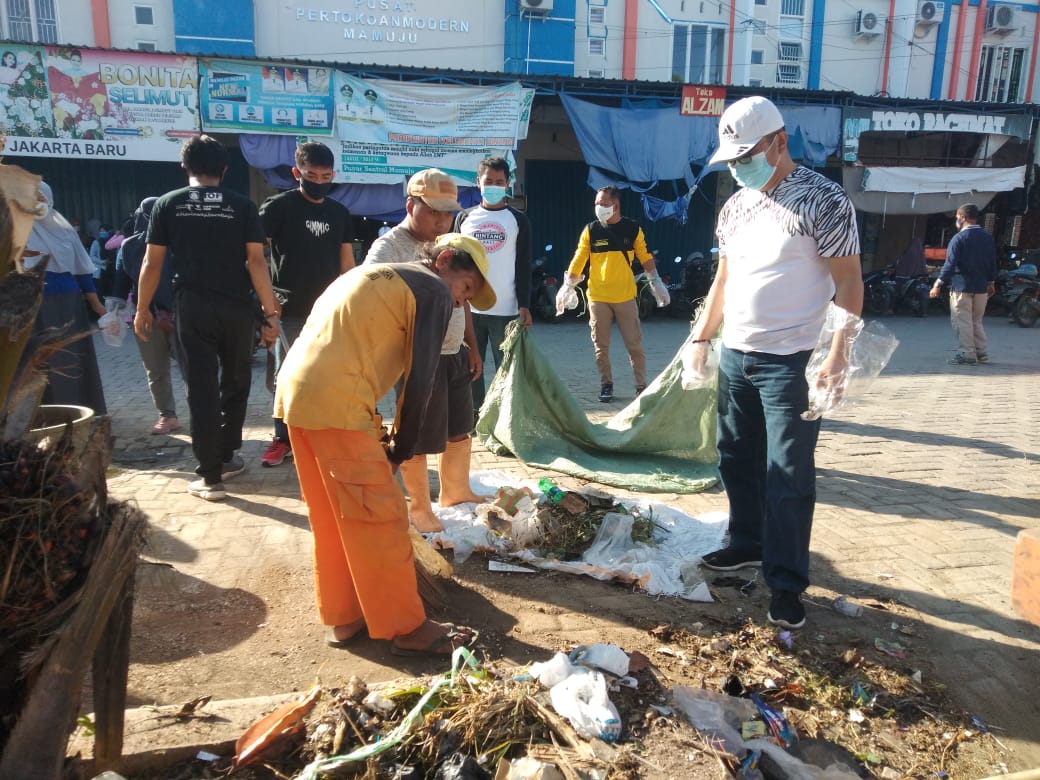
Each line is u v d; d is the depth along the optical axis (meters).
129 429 6.24
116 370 9.01
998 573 3.97
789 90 14.89
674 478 5.30
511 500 4.12
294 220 4.97
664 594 3.64
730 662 3.09
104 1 14.30
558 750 2.37
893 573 3.95
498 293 5.84
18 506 1.69
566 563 3.82
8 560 1.68
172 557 3.84
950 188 16.41
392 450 2.94
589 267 7.55
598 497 4.32
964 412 7.55
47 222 5.11
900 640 3.33
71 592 1.81
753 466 3.76
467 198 13.65
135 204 15.04
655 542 4.16
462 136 13.28
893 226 19.20
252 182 15.48
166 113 11.97
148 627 3.20
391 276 2.74
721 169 15.04
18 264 1.79
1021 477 5.54
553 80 13.53
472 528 4.07
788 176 3.21
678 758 2.39
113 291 5.96
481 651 3.04
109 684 2.13
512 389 5.78
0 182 1.68
